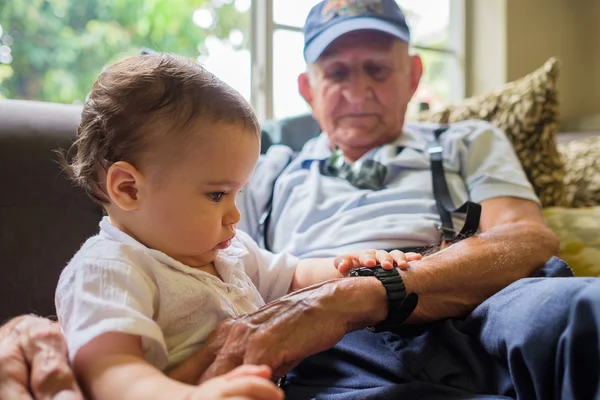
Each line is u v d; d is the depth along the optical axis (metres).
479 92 2.61
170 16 1.92
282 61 2.04
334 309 0.72
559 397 0.59
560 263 0.90
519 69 2.57
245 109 0.71
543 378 0.61
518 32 2.55
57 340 0.62
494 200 1.12
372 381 0.78
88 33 1.79
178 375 0.65
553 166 1.46
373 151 1.26
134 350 0.58
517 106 1.48
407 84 1.32
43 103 1.16
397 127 1.31
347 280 0.78
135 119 0.68
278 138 1.51
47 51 1.72
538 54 2.64
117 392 0.54
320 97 1.33
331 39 1.25
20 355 0.60
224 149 0.68
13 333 0.64
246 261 0.93
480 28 2.59
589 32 2.79
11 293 1.00
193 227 0.69
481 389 0.73
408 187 1.16
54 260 1.04
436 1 2.61
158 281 0.67
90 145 0.72
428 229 1.07
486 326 0.73
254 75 2.00
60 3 1.74
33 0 1.69
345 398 0.71
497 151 1.22
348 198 1.16
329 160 1.28
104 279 0.63
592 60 2.79
